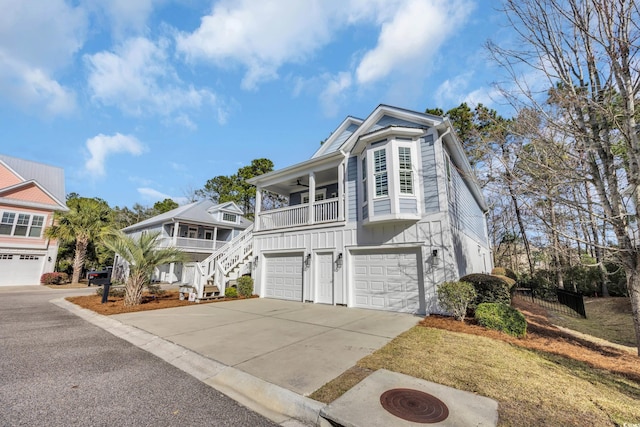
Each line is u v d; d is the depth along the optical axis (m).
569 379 3.45
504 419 2.51
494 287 6.96
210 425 2.55
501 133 7.20
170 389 3.31
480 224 16.78
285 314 7.87
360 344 4.88
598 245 4.83
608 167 4.91
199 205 25.59
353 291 9.29
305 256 10.72
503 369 3.69
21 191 18.73
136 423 2.55
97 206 19.91
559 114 5.44
